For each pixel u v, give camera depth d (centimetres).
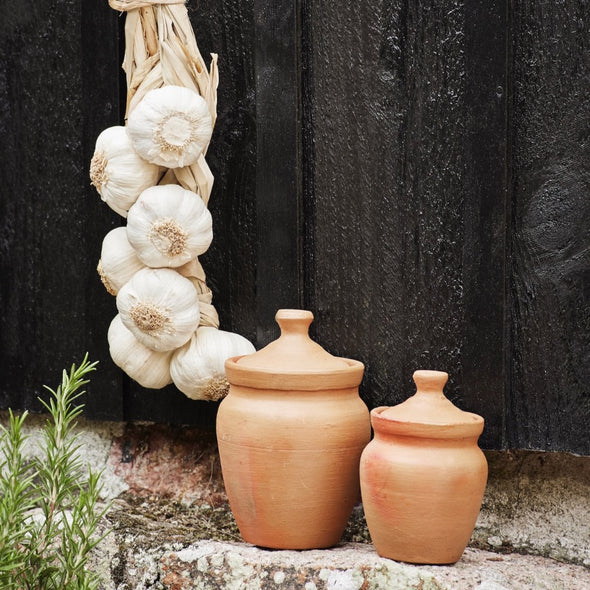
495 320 169
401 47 174
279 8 181
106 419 208
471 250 171
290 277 185
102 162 175
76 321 210
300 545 166
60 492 148
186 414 200
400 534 154
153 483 204
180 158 171
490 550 174
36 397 218
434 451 151
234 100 190
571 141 163
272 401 162
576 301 164
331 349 184
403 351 178
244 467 163
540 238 167
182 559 171
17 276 217
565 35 162
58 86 207
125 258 178
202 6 192
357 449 165
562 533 173
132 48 181
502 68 165
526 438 170
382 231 178
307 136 183
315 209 184
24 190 214
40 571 145
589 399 164
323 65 180
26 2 209
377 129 177
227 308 194
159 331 173
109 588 176
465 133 170
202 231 173
